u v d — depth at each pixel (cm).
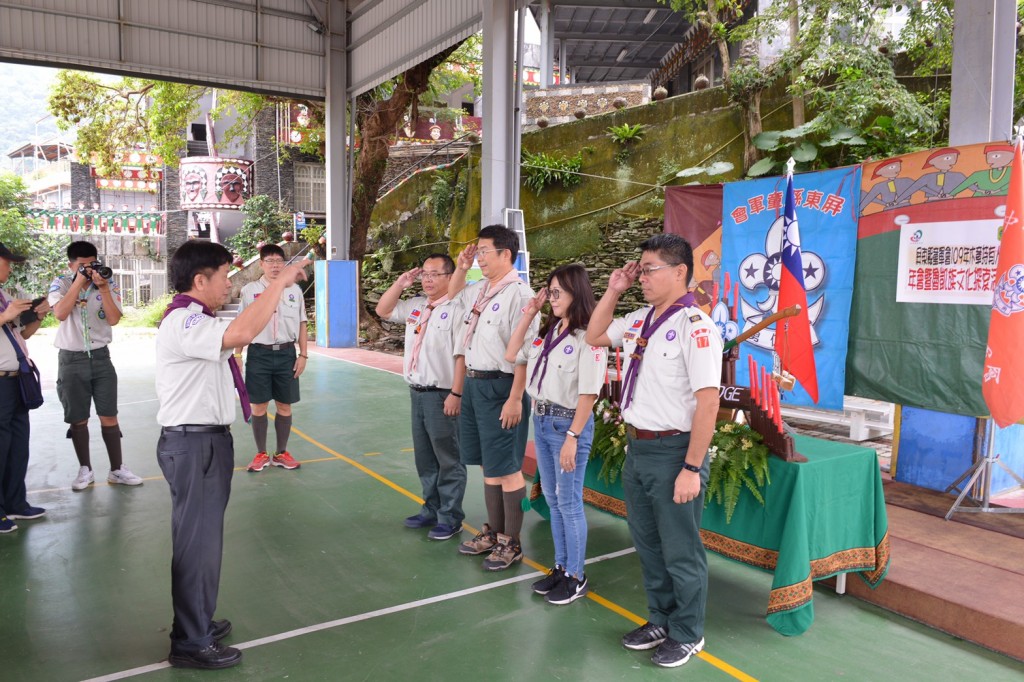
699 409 238
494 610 301
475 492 468
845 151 1014
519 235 845
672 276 250
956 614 280
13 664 254
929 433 445
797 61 1061
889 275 443
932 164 418
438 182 1545
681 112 1271
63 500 439
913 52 1007
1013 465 435
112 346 1222
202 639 255
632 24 2005
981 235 398
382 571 341
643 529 267
